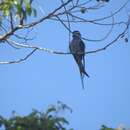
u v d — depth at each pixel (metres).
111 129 11.92
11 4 14.12
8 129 11.20
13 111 11.46
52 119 11.38
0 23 15.34
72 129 11.59
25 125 11.20
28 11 13.75
